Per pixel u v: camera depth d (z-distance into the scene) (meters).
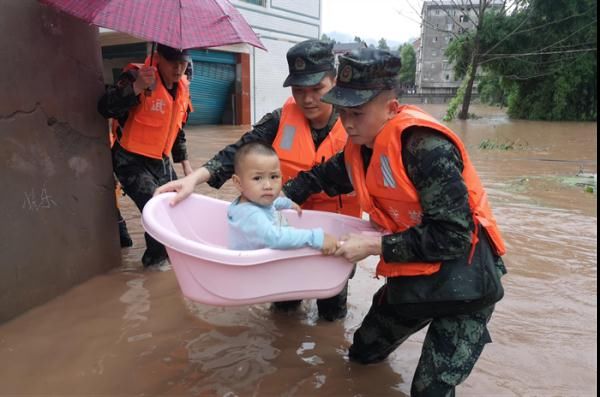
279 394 2.37
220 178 2.85
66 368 2.51
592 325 3.03
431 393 2.06
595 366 2.62
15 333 2.82
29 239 3.03
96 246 3.61
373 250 2.04
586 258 4.05
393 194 2.05
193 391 2.37
